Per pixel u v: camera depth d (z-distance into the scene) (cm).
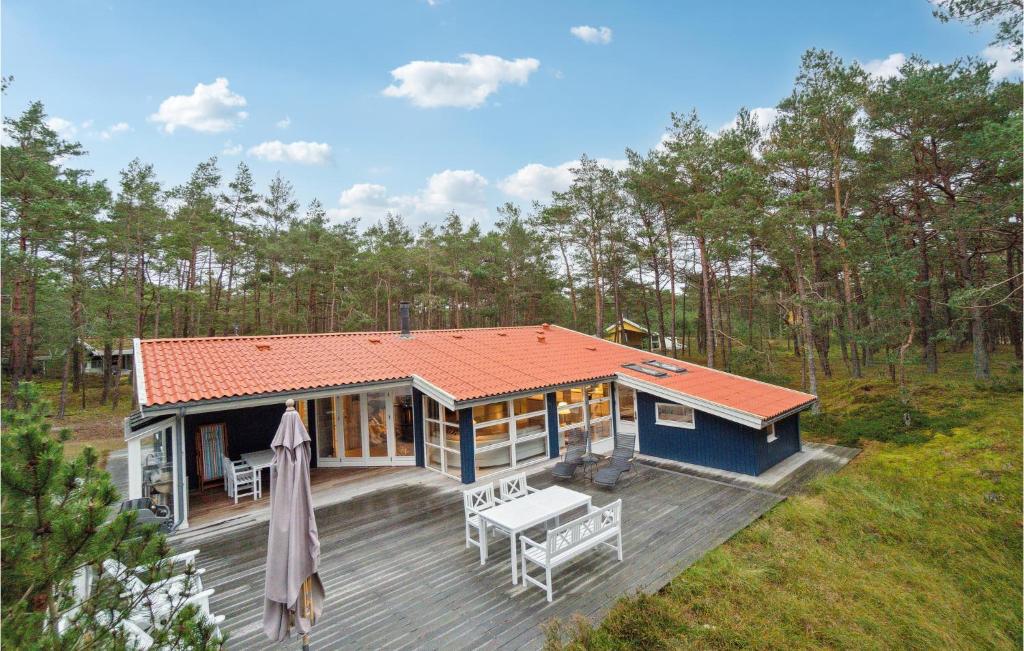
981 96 1716
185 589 388
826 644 594
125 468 1381
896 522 956
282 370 1121
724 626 595
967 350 3106
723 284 3173
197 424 1148
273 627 431
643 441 1372
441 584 664
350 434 1293
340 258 3444
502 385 1212
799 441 1395
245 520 923
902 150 1934
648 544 788
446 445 1197
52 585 302
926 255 2219
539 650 521
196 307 2945
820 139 2047
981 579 813
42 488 287
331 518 921
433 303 3628
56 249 2356
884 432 1490
